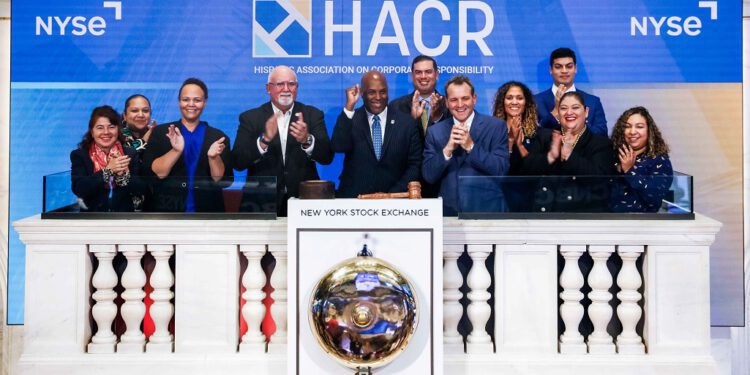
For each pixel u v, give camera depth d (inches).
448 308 171.0
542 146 232.8
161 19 232.2
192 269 170.7
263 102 233.5
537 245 169.3
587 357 169.0
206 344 171.0
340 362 149.9
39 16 231.3
